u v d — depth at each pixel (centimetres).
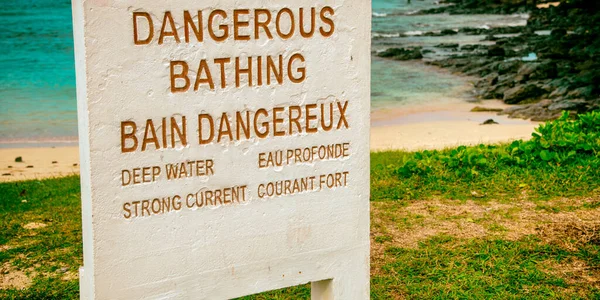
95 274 392
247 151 422
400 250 634
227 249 424
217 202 418
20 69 2625
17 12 3428
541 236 654
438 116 2098
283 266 444
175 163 404
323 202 450
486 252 619
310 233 449
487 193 788
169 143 401
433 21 4350
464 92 2497
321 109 441
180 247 411
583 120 977
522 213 718
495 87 2500
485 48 3331
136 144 393
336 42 439
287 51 425
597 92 2259
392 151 1320
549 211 719
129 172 393
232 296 430
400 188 824
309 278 454
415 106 2269
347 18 440
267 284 441
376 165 1015
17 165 1484
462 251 625
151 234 403
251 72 417
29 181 1119
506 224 690
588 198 750
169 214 406
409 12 4688
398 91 2519
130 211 396
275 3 418
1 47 2877
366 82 452
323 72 438
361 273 472
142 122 393
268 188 431
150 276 405
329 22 436
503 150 919
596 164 840
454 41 3634
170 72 396
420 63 3055
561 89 2303
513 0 4753
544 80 2536
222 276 425
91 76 378
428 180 844
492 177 835
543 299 533
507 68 2736
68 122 2014
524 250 620
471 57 3092
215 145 412
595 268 584
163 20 391
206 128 409
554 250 619
